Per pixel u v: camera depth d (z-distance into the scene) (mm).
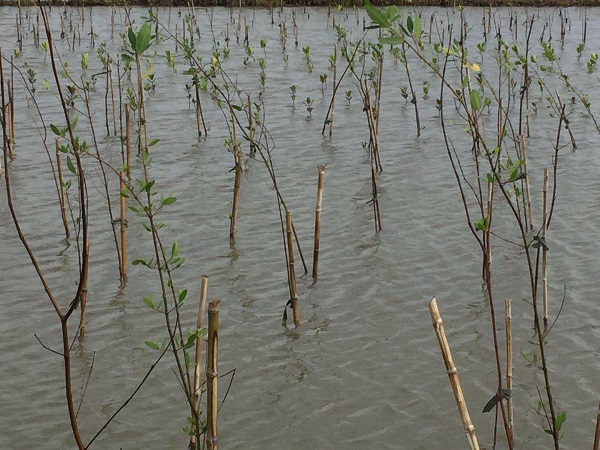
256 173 11289
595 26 20297
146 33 5320
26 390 6590
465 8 22172
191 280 8398
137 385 6676
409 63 16812
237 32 18438
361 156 11977
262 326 7586
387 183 10953
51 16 20609
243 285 8320
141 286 8227
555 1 22719
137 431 6133
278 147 12312
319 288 8273
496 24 20359
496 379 6766
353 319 7715
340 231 9531
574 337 7352
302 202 10344
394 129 13156
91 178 10953
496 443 6027
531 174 11148
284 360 7070
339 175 11250
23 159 11555
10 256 8781
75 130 12758
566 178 11039
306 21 20719
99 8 21766
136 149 12062
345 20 20781
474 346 7246
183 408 6402
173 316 7676
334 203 10312
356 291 8211
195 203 10258
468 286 8289
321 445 6035
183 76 15711
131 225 9562
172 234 9391
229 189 10727
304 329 7543
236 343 7309
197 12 21688
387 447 6016
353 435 6141
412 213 10008
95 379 6750
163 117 13500
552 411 5227
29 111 13539
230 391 6637
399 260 8836
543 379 6762
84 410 6352
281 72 16234
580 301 7945
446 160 11781
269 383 6746
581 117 13539
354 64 16234
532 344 7262
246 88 15164
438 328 4512
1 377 6746
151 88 14852
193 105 14117
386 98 14727
